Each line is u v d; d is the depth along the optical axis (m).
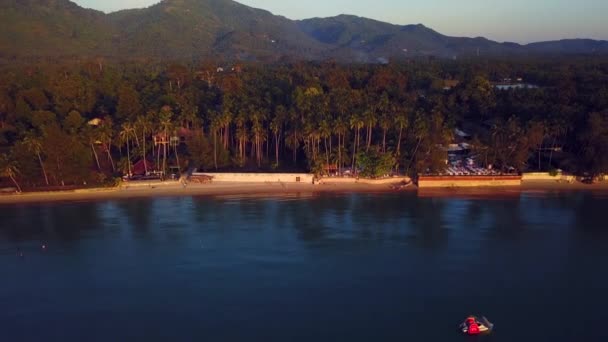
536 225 111.81
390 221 114.12
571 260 93.38
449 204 127.19
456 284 83.50
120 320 72.81
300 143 161.38
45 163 131.25
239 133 154.12
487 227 110.50
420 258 93.75
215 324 71.44
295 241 101.88
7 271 88.50
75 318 73.44
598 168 140.25
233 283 83.62
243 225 111.00
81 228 108.75
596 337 68.94
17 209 121.19
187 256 94.50
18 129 167.38
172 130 146.75
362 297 79.00
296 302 77.44
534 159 160.50
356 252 96.38
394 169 153.00
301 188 139.88
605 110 150.25
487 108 194.88
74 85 198.75
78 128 151.00
